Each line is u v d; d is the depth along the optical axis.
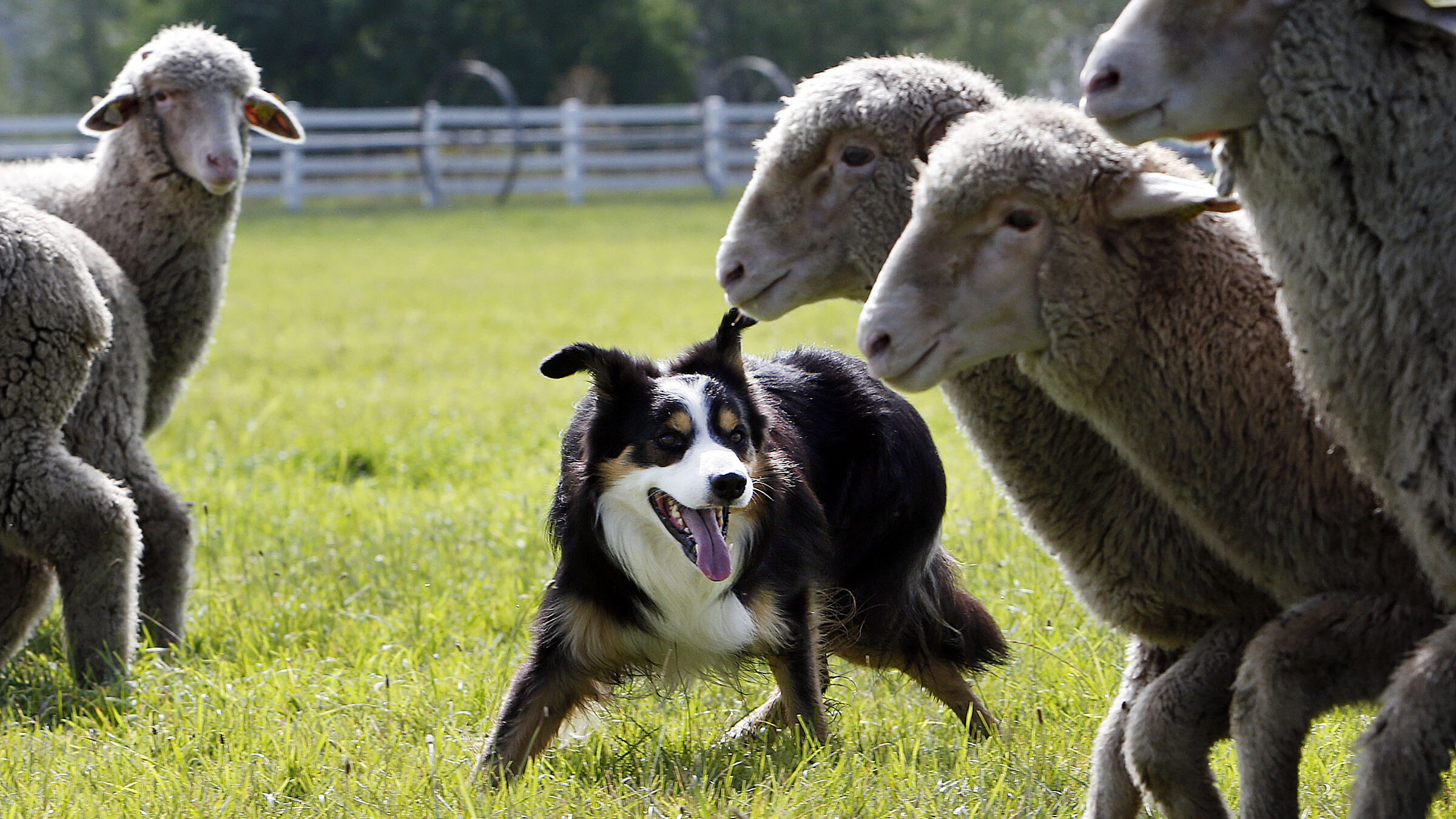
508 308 19.11
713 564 4.60
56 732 4.95
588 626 4.77
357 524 7.86
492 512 8.00
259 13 51.66
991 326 3.54
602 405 4.88
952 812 4.14
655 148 47.91
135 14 60.06
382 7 52.38
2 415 5.30
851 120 4.12
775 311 4.27
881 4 60.41
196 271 6.82
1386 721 3.20
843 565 5.33
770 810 4.08
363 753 4.60
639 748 4.80
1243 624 3.89
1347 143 3.27
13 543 5.43
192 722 4.93
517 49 53.06
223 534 7.57
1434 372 3.31
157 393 6.87
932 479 5.42
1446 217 3.27
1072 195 3.48
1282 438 3.63
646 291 20.70
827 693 5.48
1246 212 3.54
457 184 41.72
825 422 5.45
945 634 5.29
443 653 5.77
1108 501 4.04
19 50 91.88
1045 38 65.38
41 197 6.82
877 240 4.16
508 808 4.12
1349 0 3.24
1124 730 3.97
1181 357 3.62
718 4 61.72
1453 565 3.34
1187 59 3.29
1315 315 3.44
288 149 37.66
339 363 14.61
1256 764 3.46
